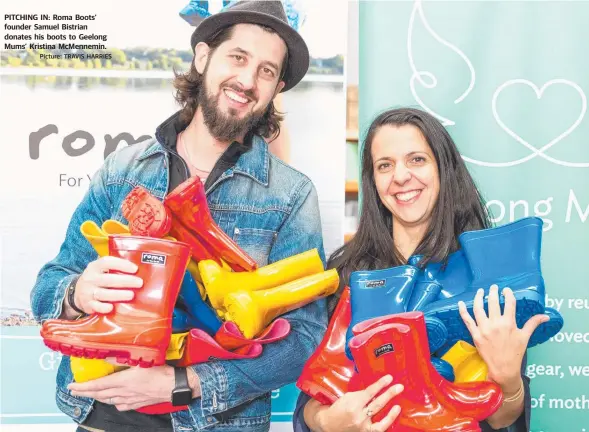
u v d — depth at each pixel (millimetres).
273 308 1473
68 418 1700
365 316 1346
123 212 1359
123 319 1246
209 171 1678
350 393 1252
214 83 1644
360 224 1579
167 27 1726
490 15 1761
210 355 1469
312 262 1517
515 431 1375
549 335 1334
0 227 1700
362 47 1771
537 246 1313
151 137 1718
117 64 1726
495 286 1259
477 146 1768
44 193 1707
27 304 1699
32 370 1697
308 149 1731
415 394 1215
